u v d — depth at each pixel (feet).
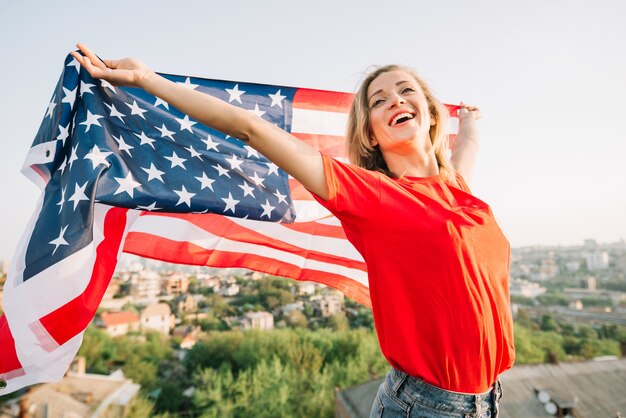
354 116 8.05
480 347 5.40
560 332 332.19
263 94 12.42
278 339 215.10
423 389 5.69
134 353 238.07
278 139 5.20
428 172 7.48
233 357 213.66
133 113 9.73
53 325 7.50
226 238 11.80
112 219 9.40
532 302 532.32
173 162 9.79
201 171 10.09
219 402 169.99
